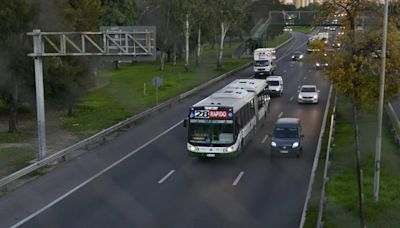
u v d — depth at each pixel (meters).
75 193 22.45
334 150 29.05
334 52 36.75
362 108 38.34
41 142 26.94
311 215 18.97
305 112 41.88
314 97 45.78
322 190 20.69
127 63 89.12
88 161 27.89
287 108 44.03
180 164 27.20
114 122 39.12
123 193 22.41
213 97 30.45
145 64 87.31
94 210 20.30
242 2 84.56
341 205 19.75
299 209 20.03
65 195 22.19
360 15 37.38
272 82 50.94
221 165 26.94
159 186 23.36
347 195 20.95
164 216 19.53
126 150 30.31
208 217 19.36
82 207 20.66
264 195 21.88
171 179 24.44
